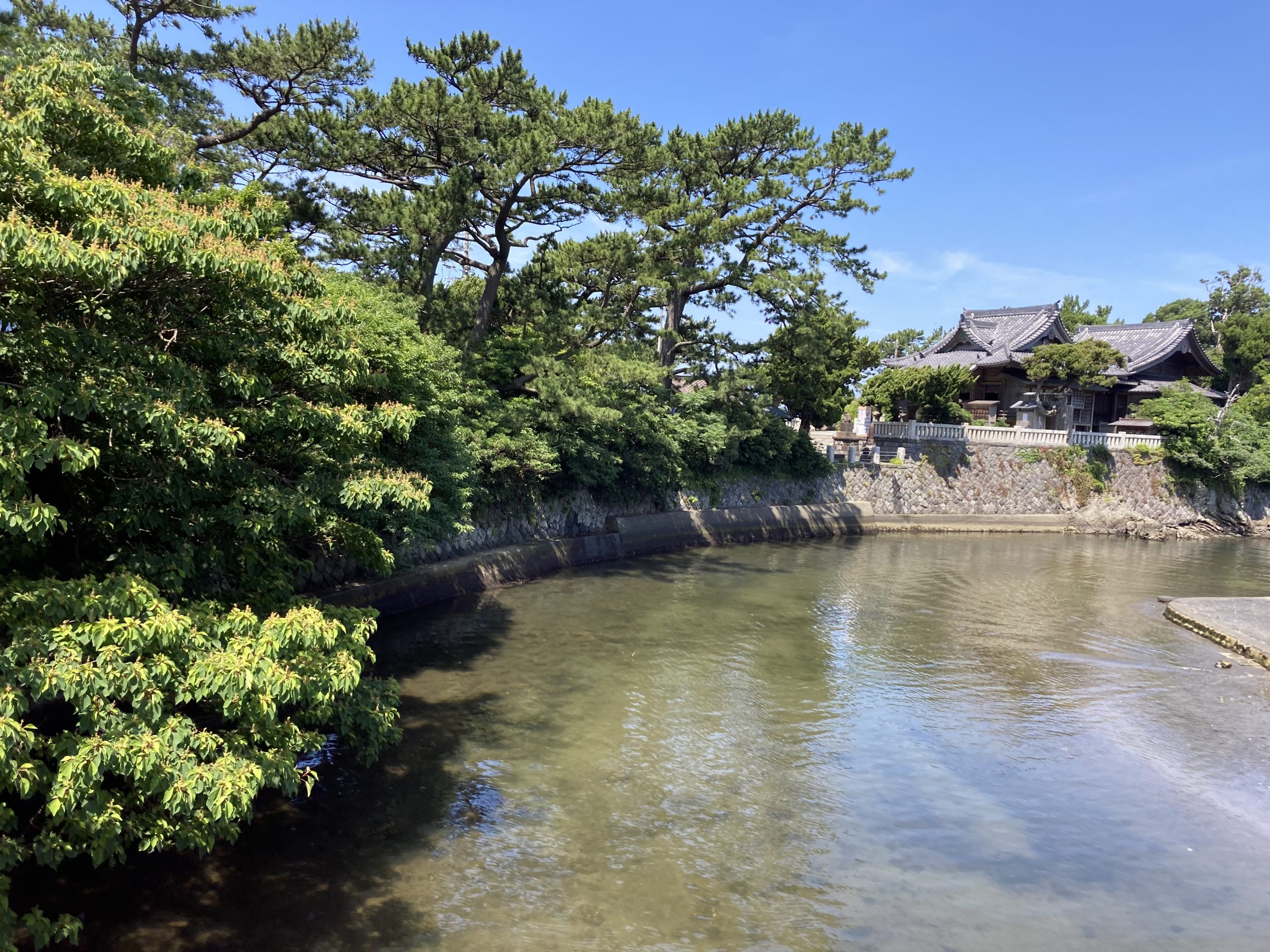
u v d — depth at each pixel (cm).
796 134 3147
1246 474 4372
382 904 740
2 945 537
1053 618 2056
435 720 1201
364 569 1769
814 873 829
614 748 1130
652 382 2477
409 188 2341
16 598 616
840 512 3684
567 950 687
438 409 1644
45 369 648
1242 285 6700
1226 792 1063
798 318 3231
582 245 2673
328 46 2119
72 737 603
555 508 2661
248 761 636
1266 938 747
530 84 2205
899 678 1505
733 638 1741
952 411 4291
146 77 2059
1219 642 1831
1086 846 910
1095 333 5547
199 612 730
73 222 645
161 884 752
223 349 776
